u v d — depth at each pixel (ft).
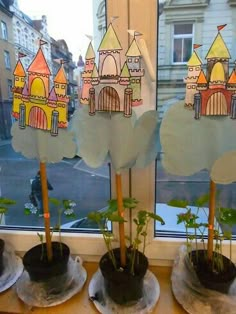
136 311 2.60
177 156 2.27
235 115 2.16
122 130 2.29
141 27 2.49
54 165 3.14
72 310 2.68
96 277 3.00
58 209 3.10
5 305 2.73
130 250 2.85
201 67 2.13
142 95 2.56
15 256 3.26
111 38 2.13
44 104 2.40
